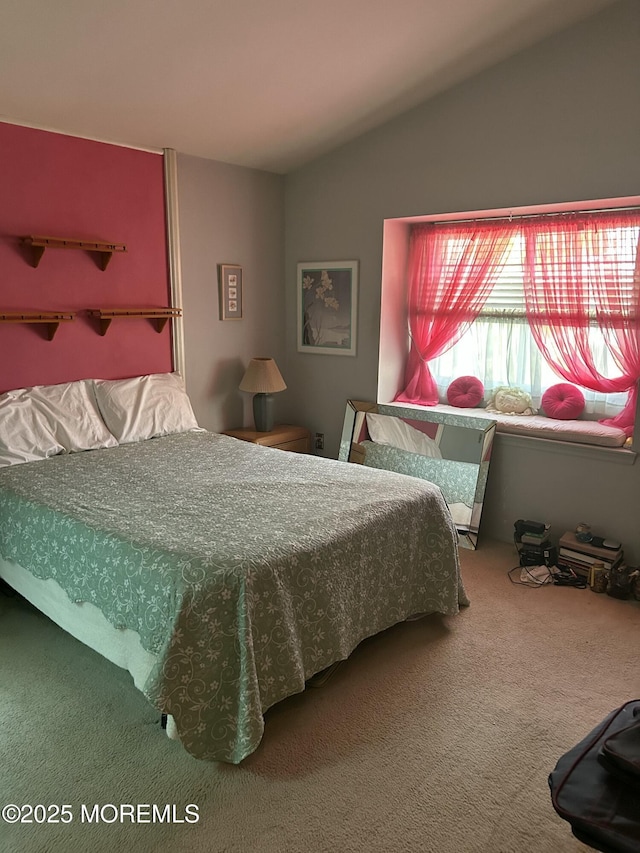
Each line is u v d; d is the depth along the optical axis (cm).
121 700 224
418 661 253
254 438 412
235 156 395
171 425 363
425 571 280
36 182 316
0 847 165
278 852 164
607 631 277
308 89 323
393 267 412
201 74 291
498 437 371
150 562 202
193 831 170
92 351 353
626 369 345
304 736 208
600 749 138
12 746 200
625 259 338
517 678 242
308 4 252
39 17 230
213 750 193
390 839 169
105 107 307
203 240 400
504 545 373
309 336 451
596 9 296
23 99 286
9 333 316
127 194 356
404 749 203
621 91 299
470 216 377
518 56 326
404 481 288
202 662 190
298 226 443
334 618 227
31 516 248
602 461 334
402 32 284
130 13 238
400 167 382
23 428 305
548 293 363
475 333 412
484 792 185
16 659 248
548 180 328
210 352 417
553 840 169
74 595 229
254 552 205
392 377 433
